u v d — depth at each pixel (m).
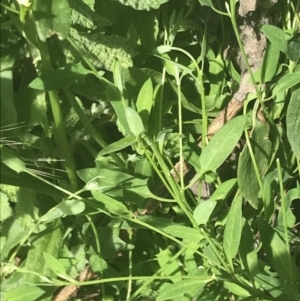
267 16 0.46
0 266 0.47
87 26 0.43
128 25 0.48
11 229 0.47
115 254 0.47
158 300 0.41
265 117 0.47
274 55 0.44
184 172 0.48
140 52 0.48
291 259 0.42
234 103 0.47
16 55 0.44
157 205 0.48
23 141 0.45
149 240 0.50
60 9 0.39
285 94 0.46
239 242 0.40
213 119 0.50
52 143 0.48
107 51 0.45
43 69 0.41
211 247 0.44
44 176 0.46
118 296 0.50
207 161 0.42
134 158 0.45
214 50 0.52
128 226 0.45
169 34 0.48
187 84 0.51
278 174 0.46
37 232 0.47
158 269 0.48
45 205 0.48
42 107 0.45
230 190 0.48
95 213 0.45
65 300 0.49
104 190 0.43
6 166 0.43
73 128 0.47
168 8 0.49
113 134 0.52
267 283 0.44
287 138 0.48
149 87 0.42
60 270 0.42
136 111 0.41
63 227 0.48
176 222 0.49
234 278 0.41
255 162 0.43
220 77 0.50
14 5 0.39
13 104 0.43
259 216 0.45
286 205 0.47
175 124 0.49
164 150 0.46
